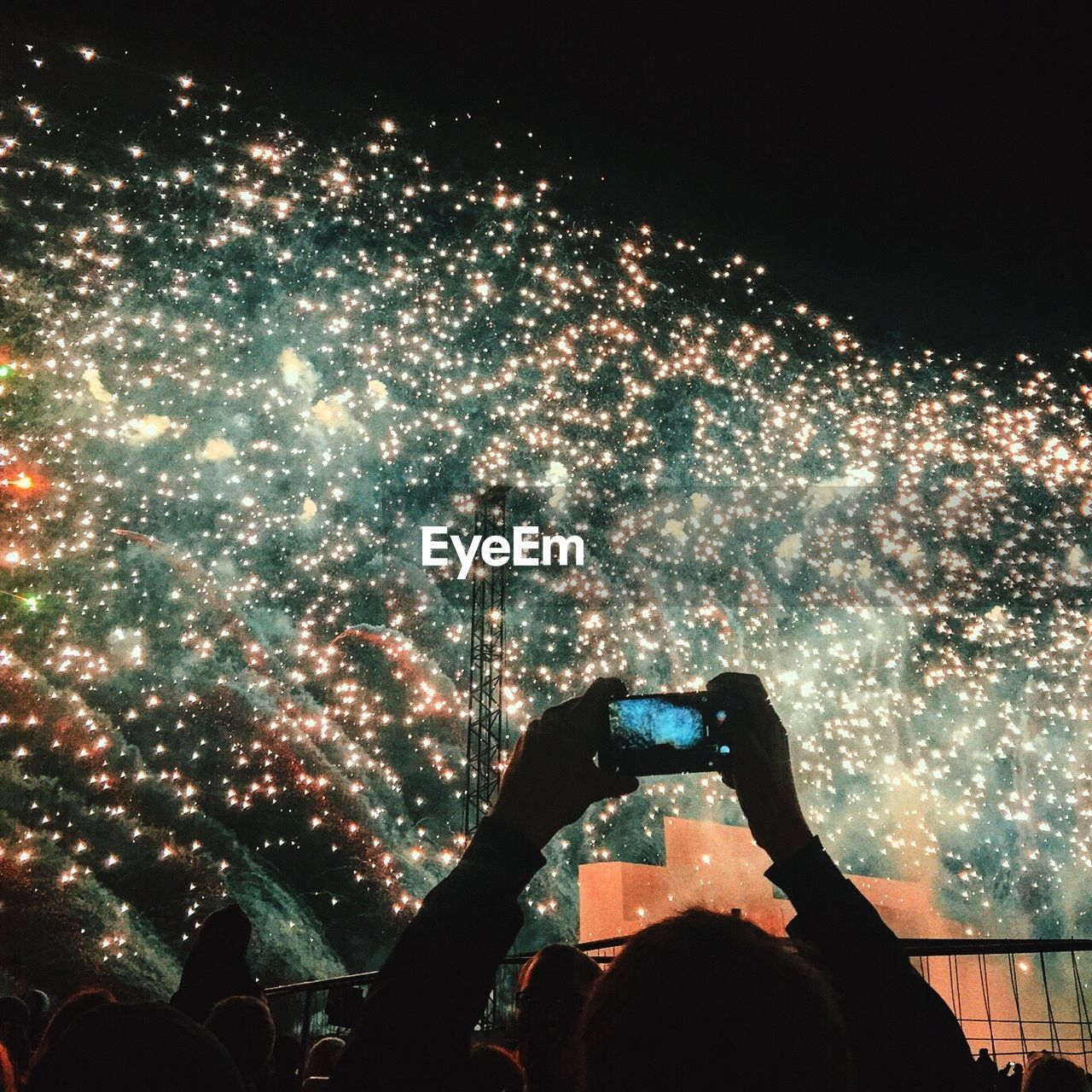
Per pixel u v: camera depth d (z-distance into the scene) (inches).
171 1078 40.0
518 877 45.0
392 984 41.9
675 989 30.6
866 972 46.3
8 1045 171.3
